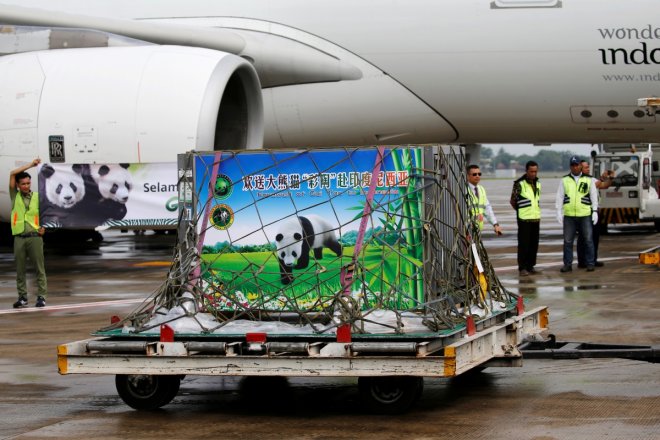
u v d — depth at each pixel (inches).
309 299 266.5
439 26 636.7
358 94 652.7
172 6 676.7
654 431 223.8
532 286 486.0
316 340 253.4
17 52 595.5
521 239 541.3
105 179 547.5
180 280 276.7
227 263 273.6
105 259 685.3
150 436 233.1
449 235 272.4
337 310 261.3
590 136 661.3
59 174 553.3
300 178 267.9
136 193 544.1
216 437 231.3
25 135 554.9
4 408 262.2
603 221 887.7
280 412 253.6
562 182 550.6
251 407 259.9
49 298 482.0
